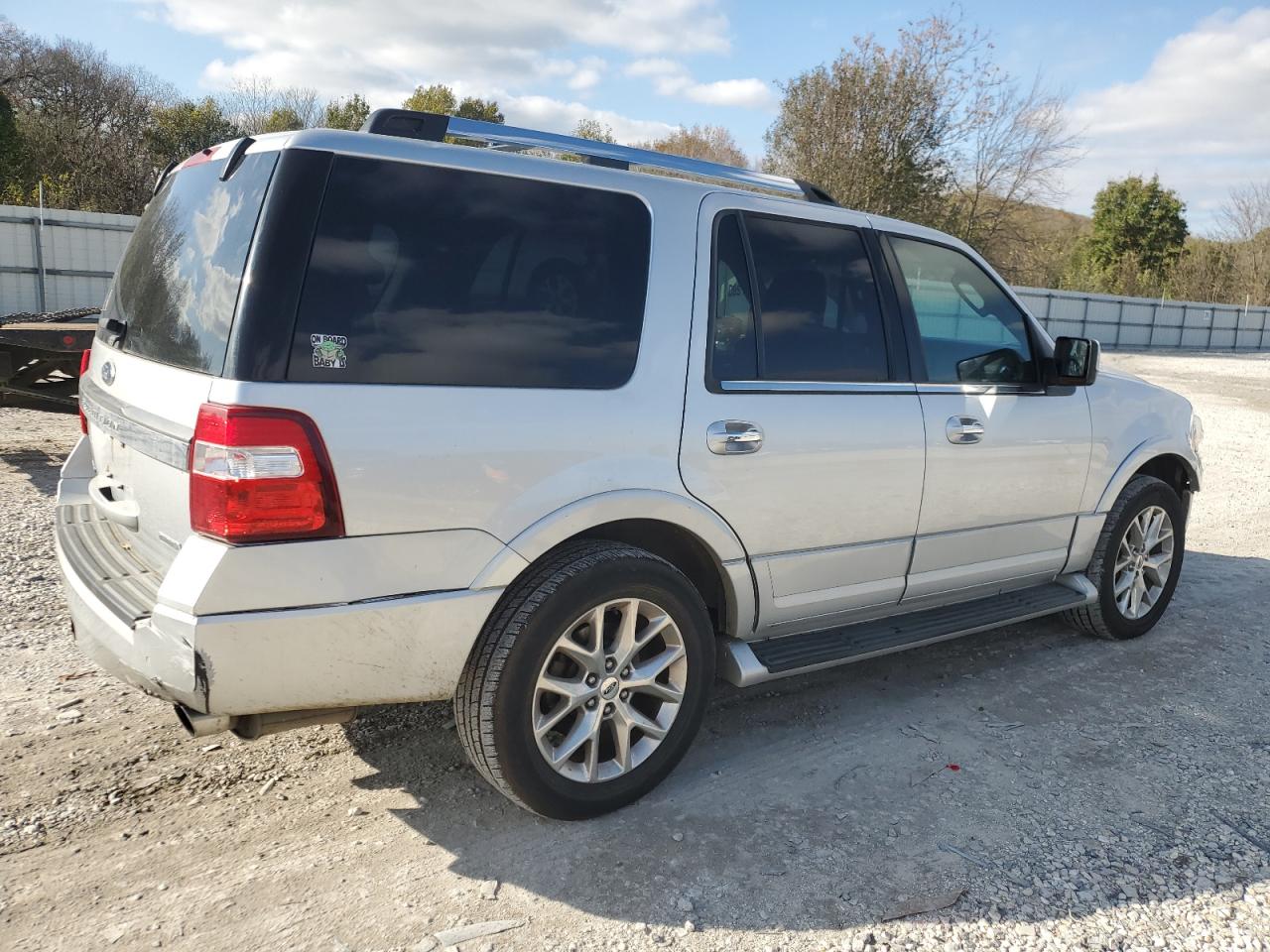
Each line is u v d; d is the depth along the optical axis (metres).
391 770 3.19
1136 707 3.91
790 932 2.43
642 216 2.99
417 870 2.64
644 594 2.86
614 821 2.92
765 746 3.45
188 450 2.35
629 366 2.87
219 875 2.59
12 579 4.89
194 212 2.78
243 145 2.63
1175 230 52.91
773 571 3.26
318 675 2.44
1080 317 37.78
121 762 3.17
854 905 2.54
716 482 3.03
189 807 2.92
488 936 2.38
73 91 34.59
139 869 2.60
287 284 2.34
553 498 2.70
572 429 2.73
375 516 2.43
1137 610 4.67
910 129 30.41
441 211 2.61
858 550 3.47
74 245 21.73
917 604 3.84
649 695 3.07
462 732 2.72
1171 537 4.74
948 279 3.85
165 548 2.60
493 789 3.08
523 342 2.69
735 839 2.84
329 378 2.37
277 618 2.34
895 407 3.48
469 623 2.62
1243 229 52.03
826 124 30.61
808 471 3.24
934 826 2.94
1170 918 2.53
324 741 3.37
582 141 3.14
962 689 4.04
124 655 2.46
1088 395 4.25
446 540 2.55
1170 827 2.98
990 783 3.23
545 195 2.81
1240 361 33.16
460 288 2.60
